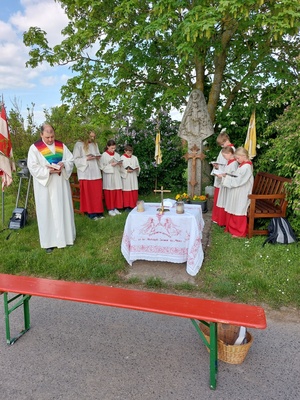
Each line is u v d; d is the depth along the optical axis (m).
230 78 8.04
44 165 4.72
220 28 6.55
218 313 2.39
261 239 5.09
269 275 3.99
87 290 2.82
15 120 6.59
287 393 2.34
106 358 2.76
